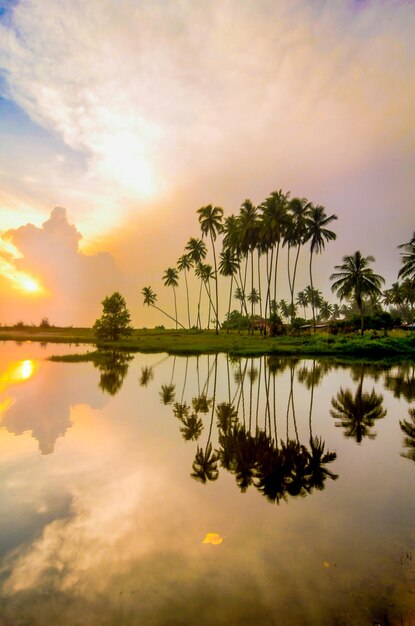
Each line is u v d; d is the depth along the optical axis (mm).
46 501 5719
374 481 6828
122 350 39875
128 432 9648
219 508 5613
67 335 70188
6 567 4129
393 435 9922
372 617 3361
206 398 14703
